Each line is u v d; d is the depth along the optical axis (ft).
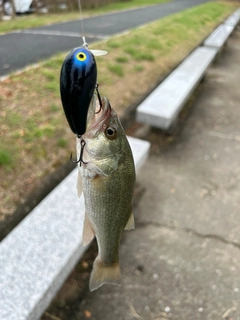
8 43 4.10
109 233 0.88
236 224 1.91
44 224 1.39
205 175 2.32
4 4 6.72
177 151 2.57
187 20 7.13
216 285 1.55
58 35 4.86
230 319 1.41
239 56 5.68
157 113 2.47
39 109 2.46
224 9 10.42
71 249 1.29
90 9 8.67
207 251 1.72
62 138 2.27
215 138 2.80
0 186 1.83
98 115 0.75
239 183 2.26
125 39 4.75
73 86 0.60
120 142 0.79
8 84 2.68
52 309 1.40
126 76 3.53
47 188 1.92
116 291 1.49
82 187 0.83
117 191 0.82
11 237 1.33
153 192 2.10
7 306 1.10
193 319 1.41
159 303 1.46
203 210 1.99
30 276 1.19
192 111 3.29
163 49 4.71
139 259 1.64
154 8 10.59
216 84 4.15
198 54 4.07
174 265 1.63
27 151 2.08
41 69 3.05
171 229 1.84
